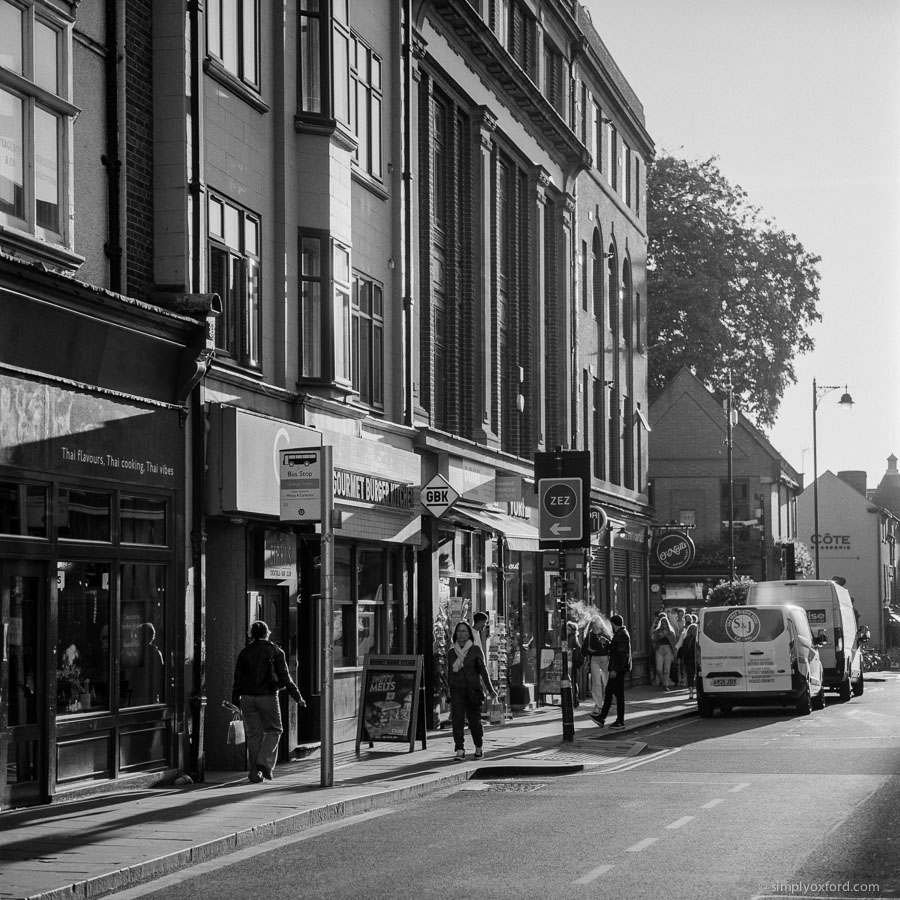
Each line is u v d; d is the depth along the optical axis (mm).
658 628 43500
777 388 68625
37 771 15008
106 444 16250
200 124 18406
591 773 19188
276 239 21250
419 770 18688
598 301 45719
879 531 94062
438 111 30766
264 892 10680
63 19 15922
